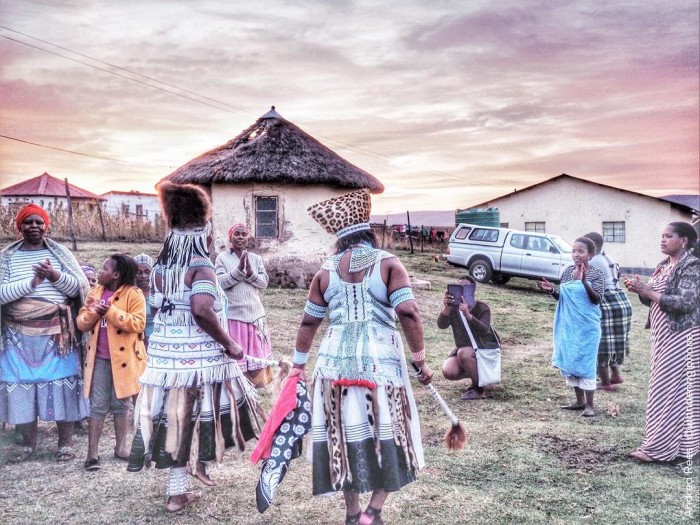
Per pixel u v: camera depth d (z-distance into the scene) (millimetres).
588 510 3330
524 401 5613
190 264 3223
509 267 13953
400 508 3367
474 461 4055
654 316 4000
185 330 3217
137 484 3650
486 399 5668
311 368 6238
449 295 5641
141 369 3965
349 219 3018
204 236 3305
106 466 3928
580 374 5059
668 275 3836
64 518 3205
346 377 2836
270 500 2973
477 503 3426
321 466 2879
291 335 7855
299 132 12328
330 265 2994
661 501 3422
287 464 3023
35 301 3904
